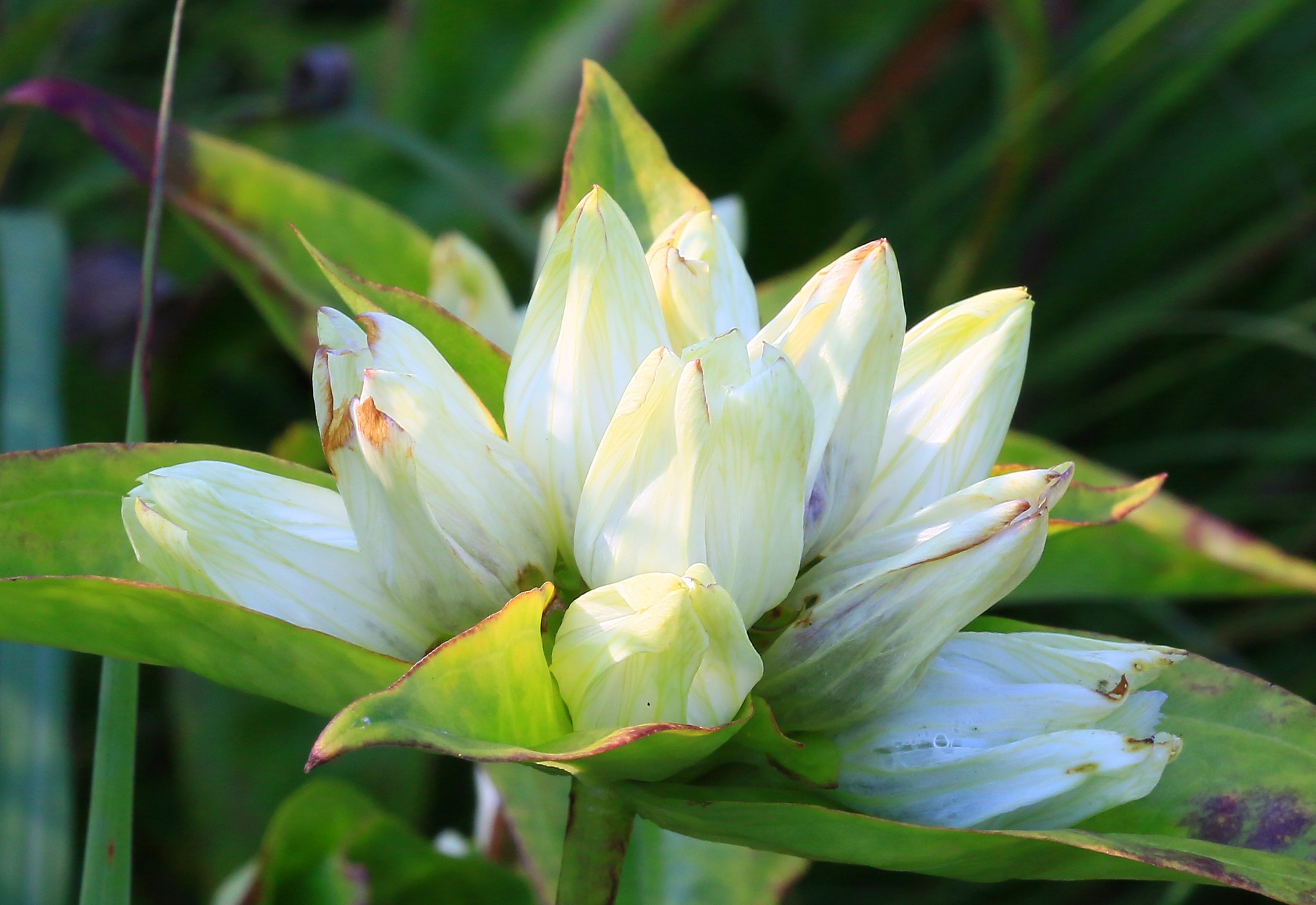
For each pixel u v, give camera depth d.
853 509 0.50
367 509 0.48
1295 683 0.71
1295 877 0.47
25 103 0.57
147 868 0.63
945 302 0.78
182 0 0.52
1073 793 0.49
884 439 0.50
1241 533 0.56
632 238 0.49
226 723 0.61
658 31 0.74
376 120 0.70
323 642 0.48
